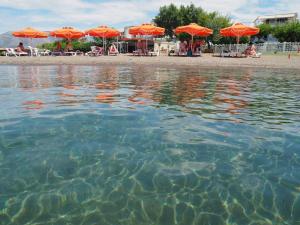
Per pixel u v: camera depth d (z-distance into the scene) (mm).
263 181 3299
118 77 12266
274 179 3342
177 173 3453
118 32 25703
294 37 44125
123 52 34000
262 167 3621
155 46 36594
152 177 3357
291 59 20016
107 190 3104
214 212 2773
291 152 4055
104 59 20438
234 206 2861
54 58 21234
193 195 3029
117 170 3514
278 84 10461
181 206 2854
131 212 2764
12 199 2932
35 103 6859
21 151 3986
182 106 6719
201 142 4383
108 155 3900
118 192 3070
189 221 2650
